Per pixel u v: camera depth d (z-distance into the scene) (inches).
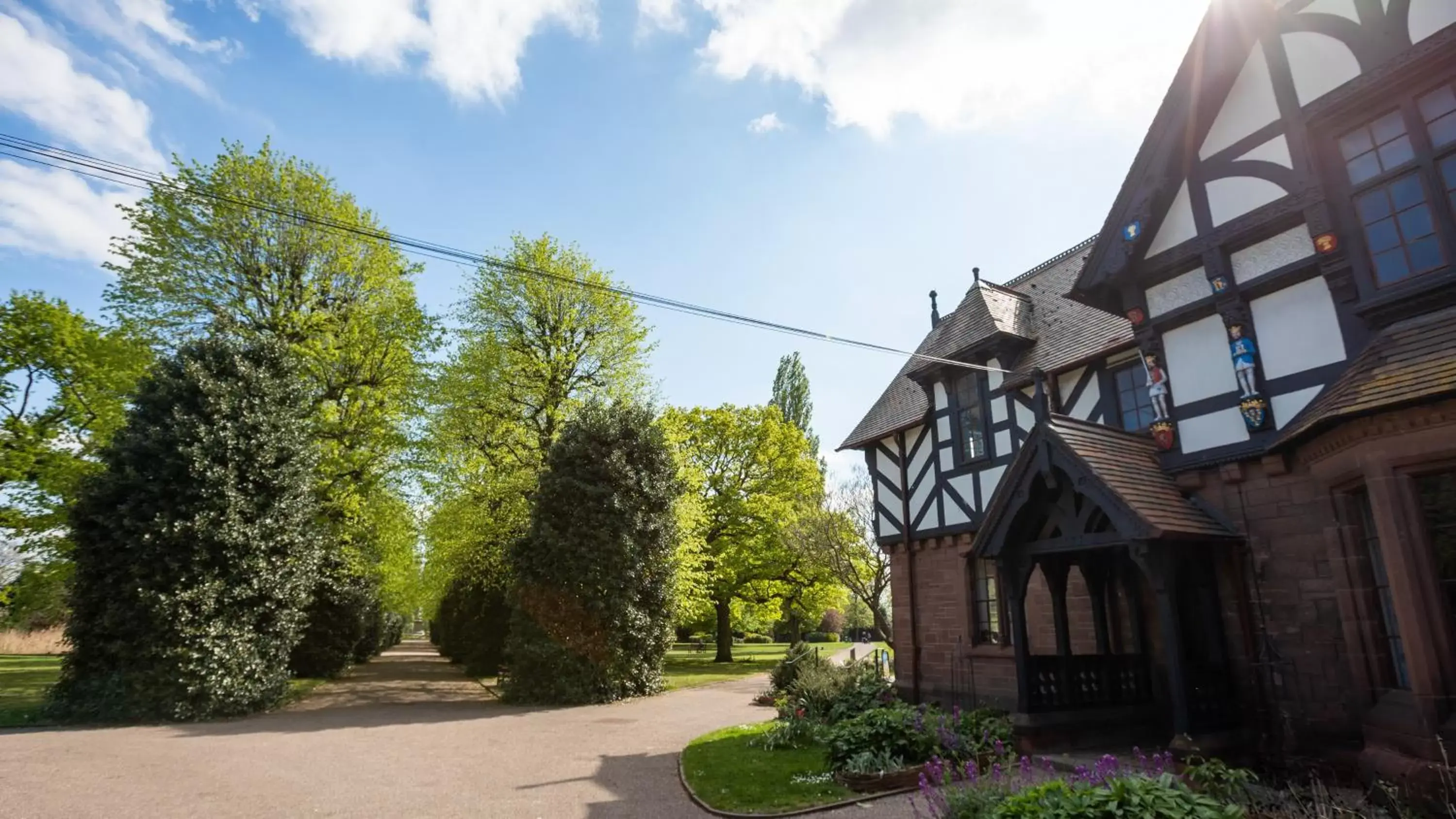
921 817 268.4
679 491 724.0
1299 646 303.1
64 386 753.6
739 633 2206.0
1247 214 328.2
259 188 753.6
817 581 1251.8
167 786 323.9
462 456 823.1
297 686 733.3
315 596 831.1
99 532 530.6
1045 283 615.8
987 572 531.2
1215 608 333.1
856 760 329.7
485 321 842.8
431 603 1267.2
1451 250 262.8
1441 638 232.5
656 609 694.5
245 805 295.3
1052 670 354.0
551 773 361.1
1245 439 327.0
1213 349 345.1
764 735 427.2
